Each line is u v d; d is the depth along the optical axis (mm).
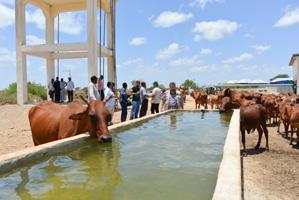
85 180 4812
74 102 8359
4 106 25359
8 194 4215
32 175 5031
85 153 6547
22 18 26031
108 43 27562
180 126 11320
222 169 4613
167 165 5727
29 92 37438
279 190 7004
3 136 13031
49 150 5957
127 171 5316
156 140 8312
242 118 10555
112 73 27391
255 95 17094
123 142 7875
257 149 11234
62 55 29203
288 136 13797
